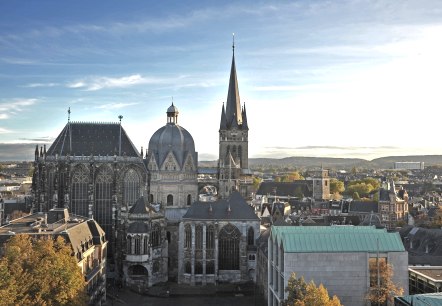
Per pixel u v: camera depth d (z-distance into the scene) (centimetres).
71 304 9888
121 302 15350
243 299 15812
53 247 11131
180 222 18012
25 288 9194
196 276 17788
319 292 9169
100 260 14838
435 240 15788
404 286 10969
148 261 17062
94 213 19575
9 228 13438
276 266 12106
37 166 19688
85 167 19662
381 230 11525
